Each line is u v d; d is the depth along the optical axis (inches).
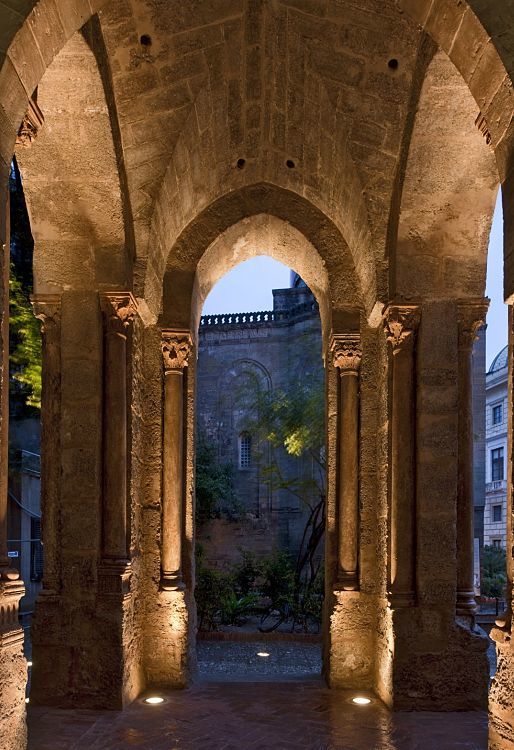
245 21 207.2
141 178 238.7
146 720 216.2
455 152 219.6
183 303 287.3
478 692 228.7
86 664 225.5
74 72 193.8
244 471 1013.2
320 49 216.1
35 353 379.6
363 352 285.4
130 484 242.5
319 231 295.6
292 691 260.5
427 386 240.1
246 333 1076.5
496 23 131.4
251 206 298.2
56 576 229.3
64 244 237.6
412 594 234.5
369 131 232.1
